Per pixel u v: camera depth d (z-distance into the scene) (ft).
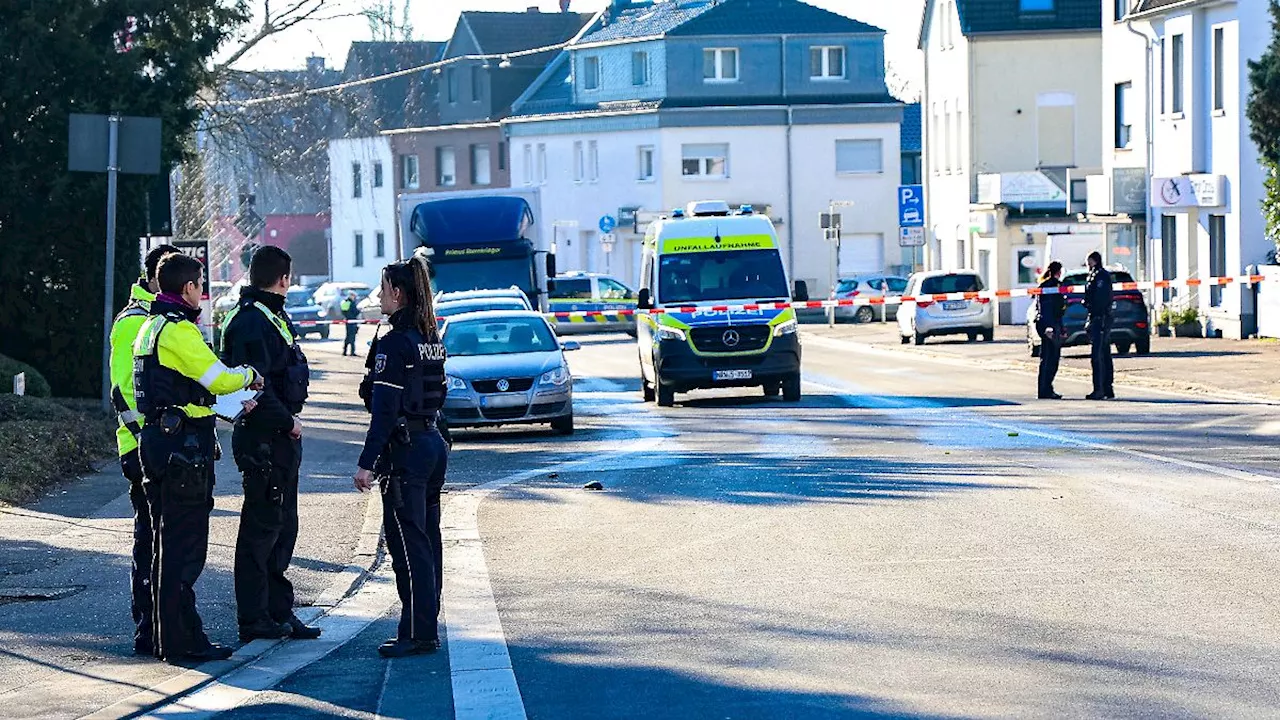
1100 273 86.07
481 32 282.97
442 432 32.63
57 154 85.81
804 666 29.32
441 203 119.03
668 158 241.76
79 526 46.83
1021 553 39.93
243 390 31.30
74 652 32.27
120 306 87.97
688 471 59.77
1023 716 25.44
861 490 52.34
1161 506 46.65
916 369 118.52
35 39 84.23
